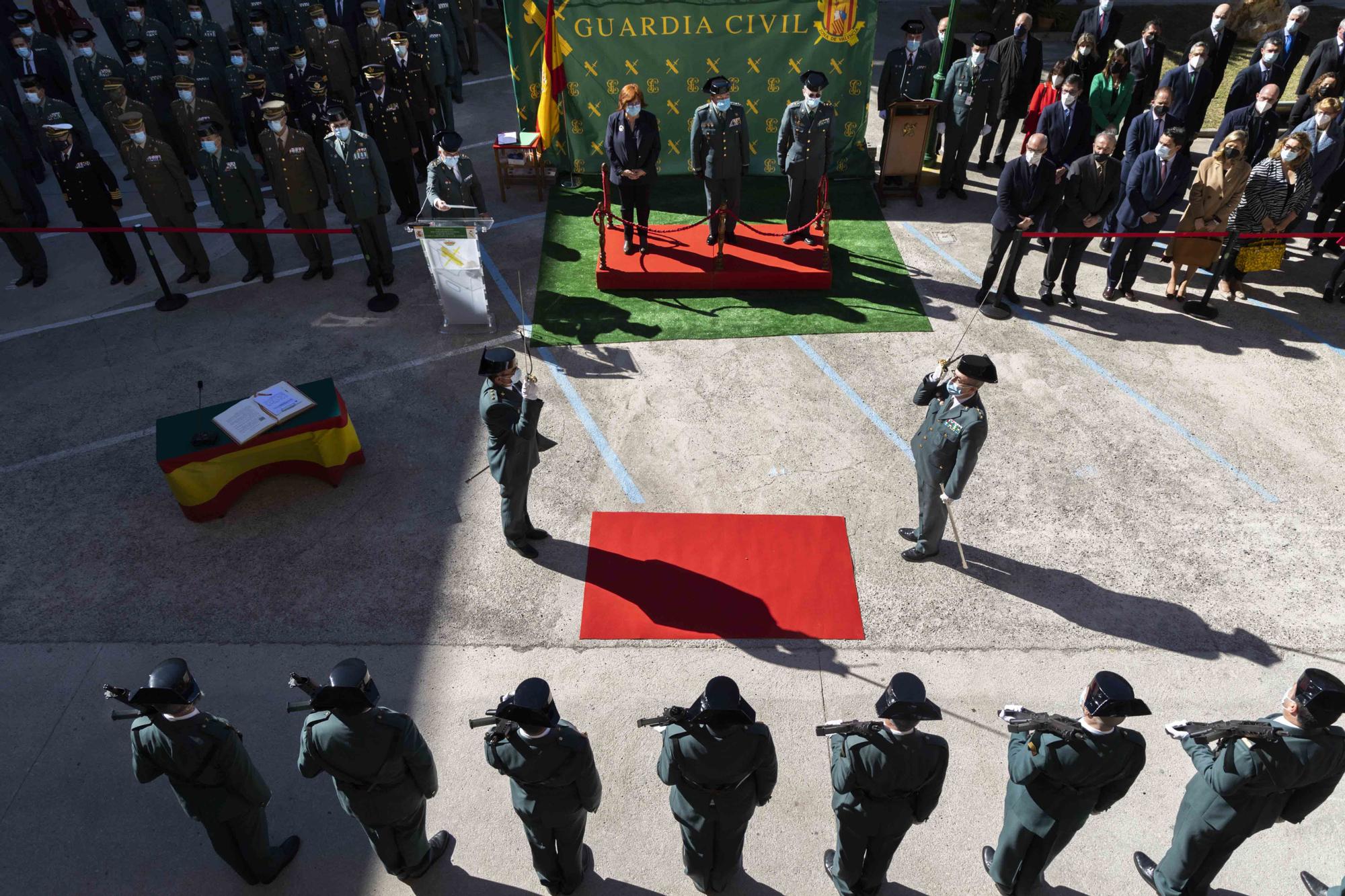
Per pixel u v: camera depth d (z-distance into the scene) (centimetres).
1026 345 902
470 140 1395
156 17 1449
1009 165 866
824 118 962
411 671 594
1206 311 941
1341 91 1123
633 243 1031
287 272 1054
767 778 417
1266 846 496
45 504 732
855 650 606
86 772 541
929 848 497
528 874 490
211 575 666
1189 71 1115
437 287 895
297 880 488
